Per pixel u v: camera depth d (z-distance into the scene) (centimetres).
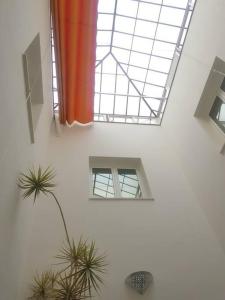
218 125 581
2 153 284
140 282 387
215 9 566
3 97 283
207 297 392
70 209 496
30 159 438
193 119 625
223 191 478
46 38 563
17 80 341
